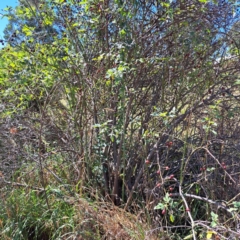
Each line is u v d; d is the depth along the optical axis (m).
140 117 3.16
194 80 3.10
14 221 2.83
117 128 3.02
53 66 3.28
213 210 2.73
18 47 3.46
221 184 2.99
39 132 3.07
